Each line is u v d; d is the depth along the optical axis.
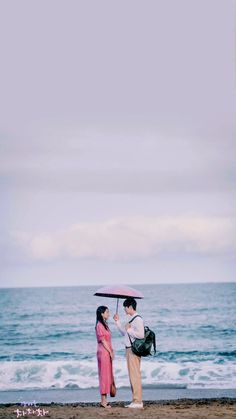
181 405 13.79
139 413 12.15
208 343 37.44
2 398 16.94
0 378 22.25
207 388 18.86
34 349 36.28
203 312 51.78
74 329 45.12
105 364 13.13
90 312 53.81
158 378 22.30
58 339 41.34
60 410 12.80
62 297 67.31
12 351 35.59
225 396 16.92
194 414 12.04
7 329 45.41
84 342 39.69
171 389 18.58
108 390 13.13
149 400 15.91
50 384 20.94
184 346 35.50
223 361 28.50
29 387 20.06
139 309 53.56
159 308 54.38
